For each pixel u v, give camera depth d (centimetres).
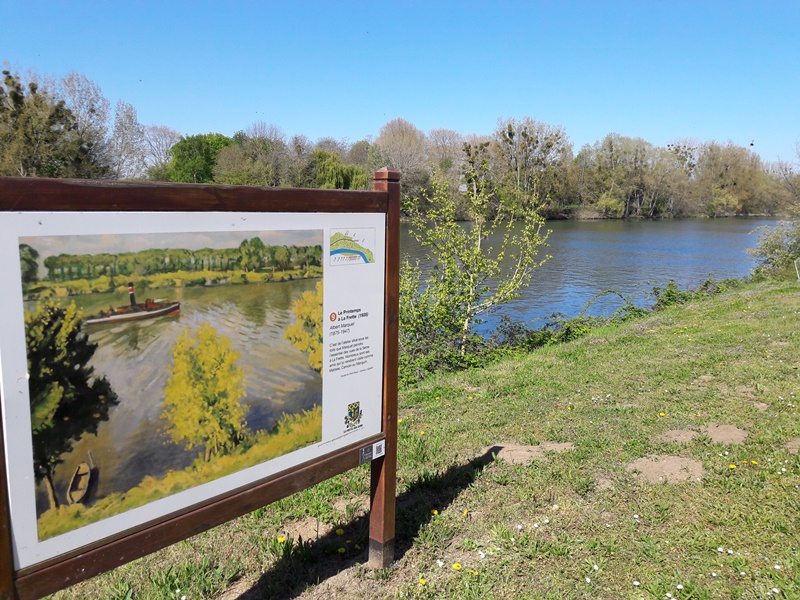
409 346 1134
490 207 1532
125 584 332
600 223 7006
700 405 621
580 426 575
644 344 991
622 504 411
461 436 569
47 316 208
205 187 248
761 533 363
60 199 207
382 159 6144
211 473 265
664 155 8112
